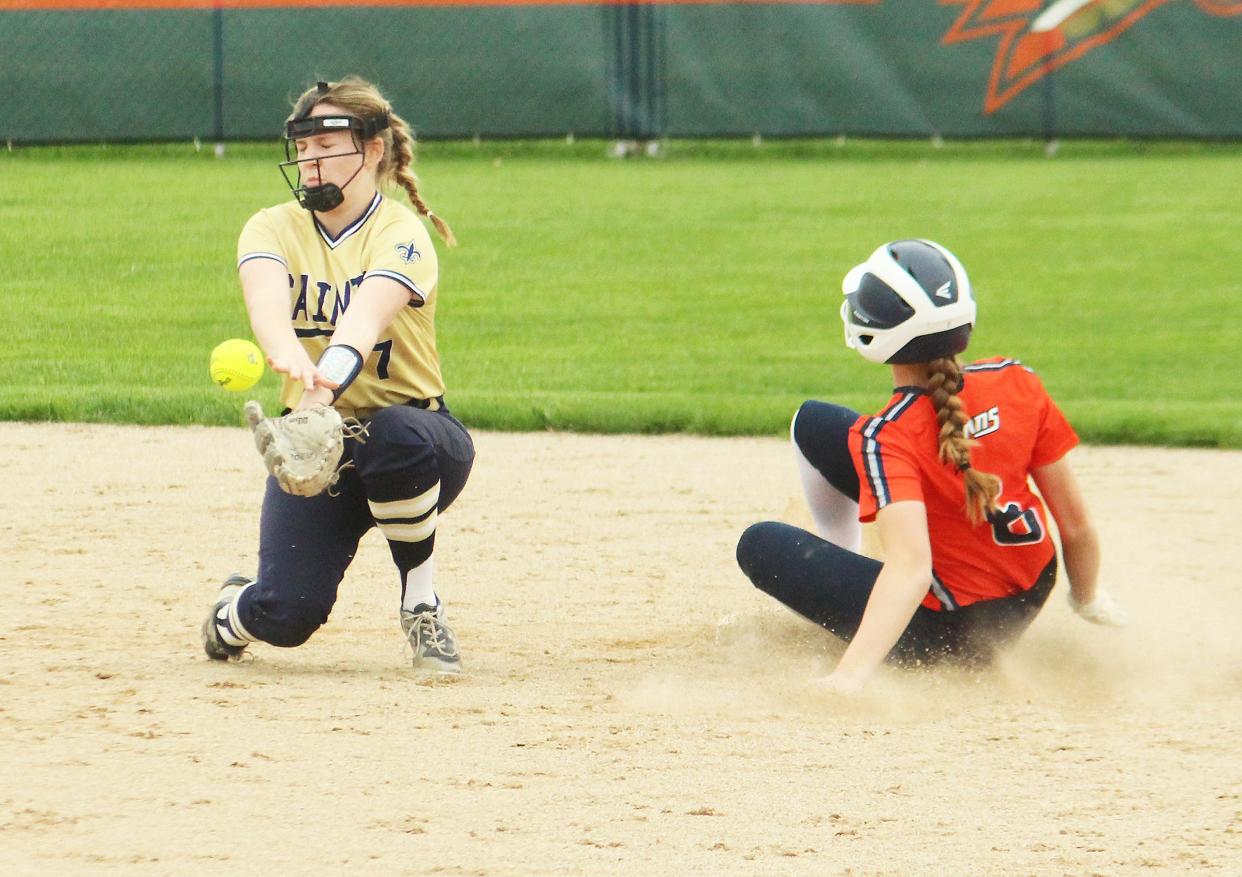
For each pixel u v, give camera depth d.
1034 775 12.27
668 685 14.95
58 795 11.30
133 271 44.56
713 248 50.91
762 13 64.94
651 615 18.08
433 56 63.12
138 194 55.25
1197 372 36.47
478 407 30.98
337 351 13.89
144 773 11.83
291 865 10.14
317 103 14.85
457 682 14.92
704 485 25.88
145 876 9.91
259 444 13.27
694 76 65.38
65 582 18.92
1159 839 10.88
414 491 14.82
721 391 33.62
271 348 13.93
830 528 17.16
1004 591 14.99
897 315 14.12
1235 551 21.64
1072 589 16.08
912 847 10.68
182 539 21.42
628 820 11.10
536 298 43.78
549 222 54.31
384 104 15.12
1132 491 25.83
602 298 43.91
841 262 49.16
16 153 61.94
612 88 64.88
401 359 15.20
